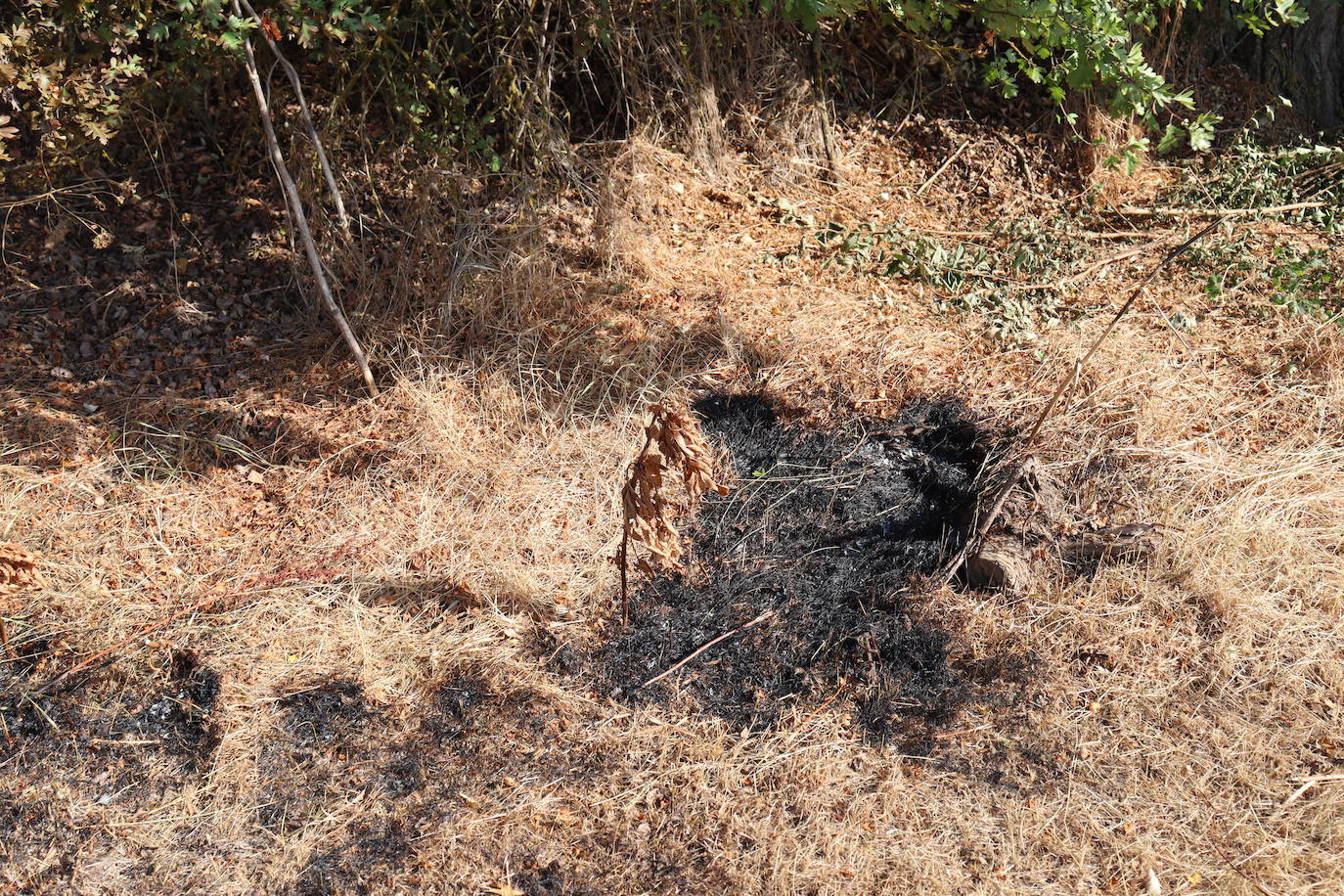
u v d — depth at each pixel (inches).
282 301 204.4
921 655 142.8
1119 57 197.8
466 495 167.0
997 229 236.2
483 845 120.6
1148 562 151.3
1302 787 123.0
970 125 260.2
